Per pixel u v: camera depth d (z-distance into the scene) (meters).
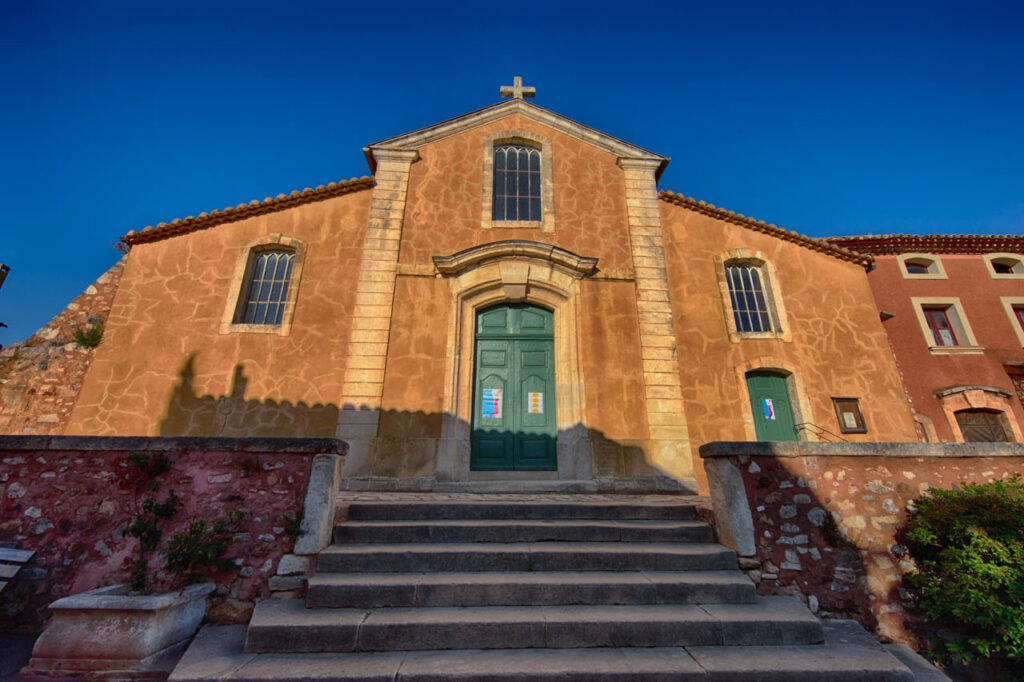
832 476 4.48
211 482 4.19
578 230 9.35
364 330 8.13
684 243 10.05
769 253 10.23
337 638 3.30
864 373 9.52
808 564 4.20
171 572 3.88
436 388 7.88
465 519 4.99
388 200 9.19
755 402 9.19
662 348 8.45
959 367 12.68
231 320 8.32
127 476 4.17
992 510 3.85
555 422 8.07
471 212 9.29
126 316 8.20
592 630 3.39
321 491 4.23
